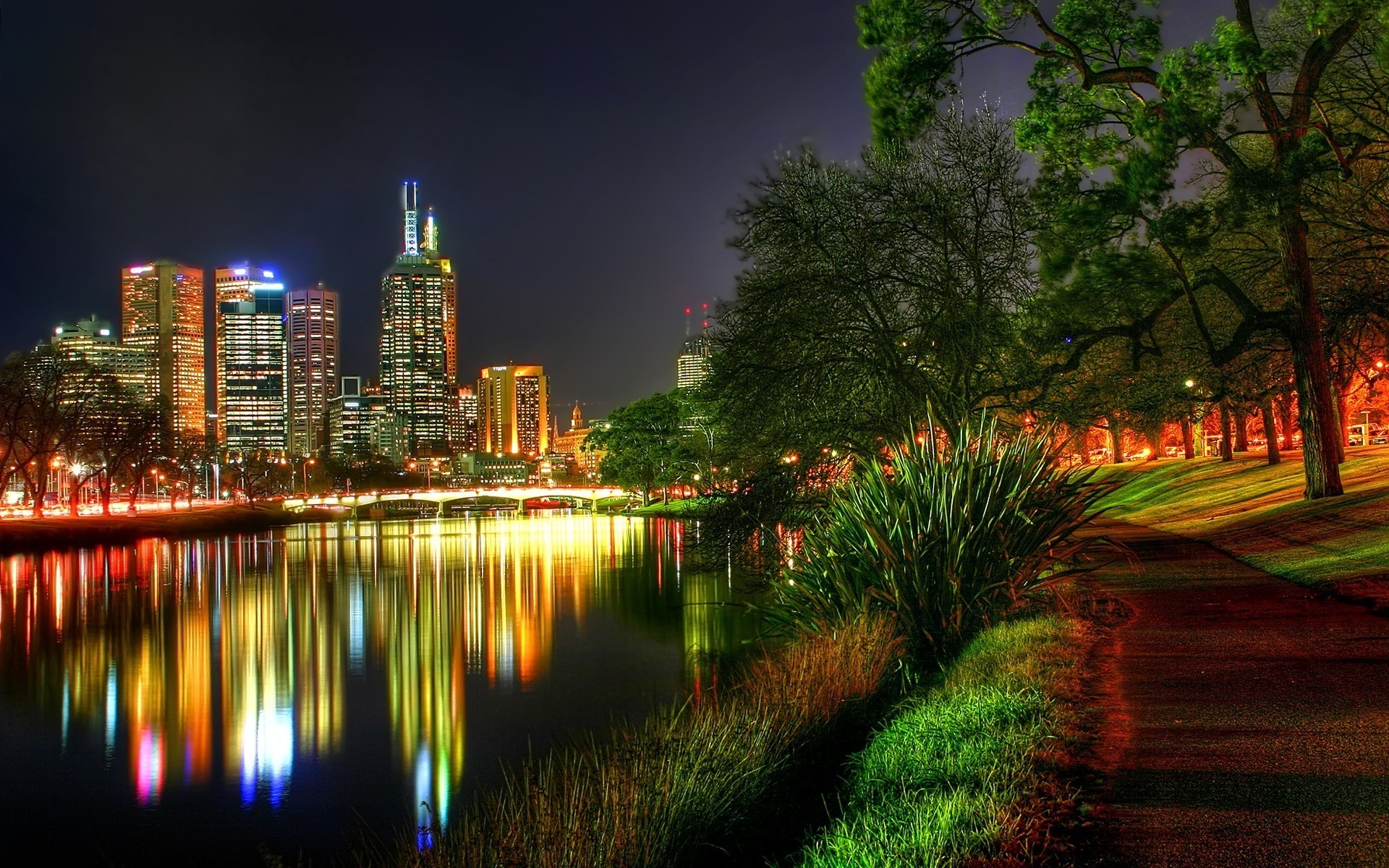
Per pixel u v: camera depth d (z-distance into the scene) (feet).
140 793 76.95
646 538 332.19
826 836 21.63
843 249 72.54
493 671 115.34
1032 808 20.68
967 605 42.32
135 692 114.83
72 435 383.04
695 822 25.63
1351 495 86.99
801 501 71.92
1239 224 73.67
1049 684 31.24
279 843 64.75
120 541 387.75
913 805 21.70
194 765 84.17
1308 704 28.68
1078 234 72.43
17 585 225.97
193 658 134.72
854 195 72.74
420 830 29.43
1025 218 72.95
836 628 42.16
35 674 126.11
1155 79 78.23
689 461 95.40
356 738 90.84
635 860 23.67
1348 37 72.95
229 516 484.33
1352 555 62.28
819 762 30.86
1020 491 46.50
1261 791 21.34
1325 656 35.60
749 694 37.68
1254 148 107.45
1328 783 21.53
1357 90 85.30
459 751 82.38
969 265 70.90
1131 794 21.59
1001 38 79.15
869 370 70.64
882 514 46.24
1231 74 69.46
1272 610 47.34
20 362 371.35
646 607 151.53
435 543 354.33
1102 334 77.00
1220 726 26.91
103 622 168.14
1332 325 98.22
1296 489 111.14
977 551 43.73
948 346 71.41
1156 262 75.36
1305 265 89.25
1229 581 59.88
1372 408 200.23
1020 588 44.68
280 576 239.71
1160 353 78.95
